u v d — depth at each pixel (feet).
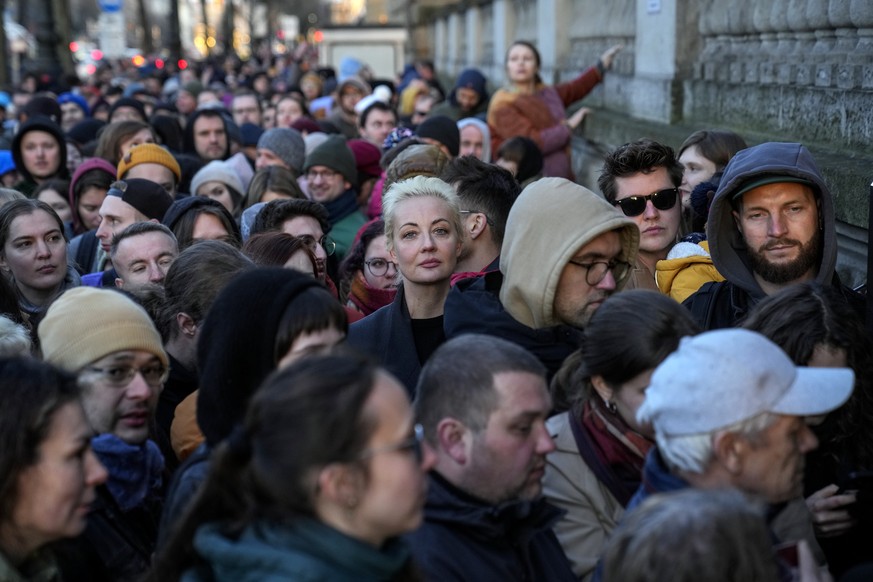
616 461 20.43
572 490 20.57
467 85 77.25
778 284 26.68
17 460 16.38
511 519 18.35
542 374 18.74
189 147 67.87
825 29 39.96
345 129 84.02
